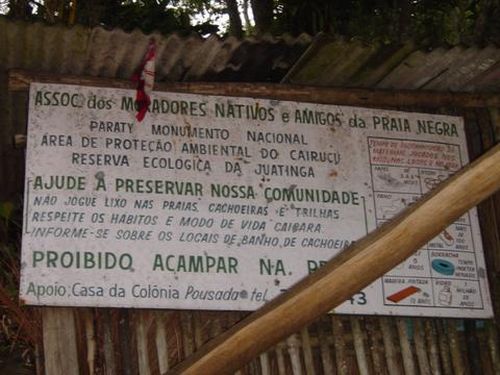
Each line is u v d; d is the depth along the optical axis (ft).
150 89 11.26
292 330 7.65
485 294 11.89
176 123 11.43
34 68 11.33
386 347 11.48
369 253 7.34
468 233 12.16
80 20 17.78
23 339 12.86
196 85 11.71
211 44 10.96
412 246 7.32
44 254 10.41
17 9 16.81
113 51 10.93
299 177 11.64
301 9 20.53
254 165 11.53
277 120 11.85
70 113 11.13
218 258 10.96
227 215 11.18
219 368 7.86
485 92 12.91
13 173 13.98
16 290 12.79
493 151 7.27
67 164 10.87
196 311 10.85
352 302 11.31
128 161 11.09
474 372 11.80
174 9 23.00
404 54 11.59
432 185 12.21
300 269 11.18
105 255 10.61
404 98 12.53
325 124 12.05
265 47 11.17
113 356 10.61
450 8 19.95
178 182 11.16
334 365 11.31
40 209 10.59
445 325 11.87
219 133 11.56
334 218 11.58
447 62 11.91
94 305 10.38
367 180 11.94
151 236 10.83
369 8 20.26
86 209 10.73
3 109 12.29
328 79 12.21
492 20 17.75
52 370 10.34
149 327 10.80
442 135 12.58
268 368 11.04
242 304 10.84
